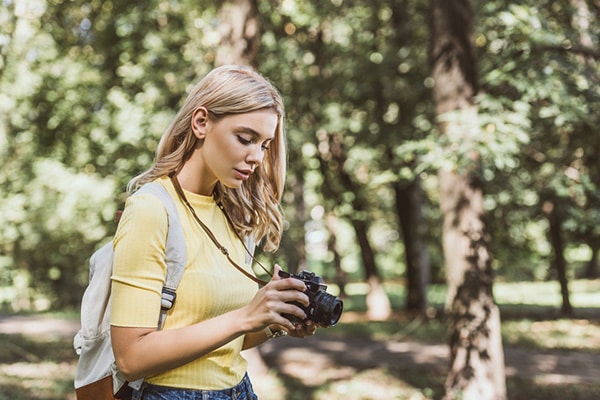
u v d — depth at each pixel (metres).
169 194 1.83
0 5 14.56
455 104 8.29
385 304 22.23
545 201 13.69
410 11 17.41
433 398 9.86
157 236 1.73
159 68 15.79
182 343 1.64
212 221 1.93
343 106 17.62
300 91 16.80
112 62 17.80
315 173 21.73
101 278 1.84
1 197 20.16
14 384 10.34
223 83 1.82
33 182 20.02
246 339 2.13
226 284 1.83
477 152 7.75
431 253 26.64
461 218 8.34
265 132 1.83
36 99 19.09
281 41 16.66
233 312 1.67
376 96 17.75
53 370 12.23
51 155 20.50
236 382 1.92
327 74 17.30
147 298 1.70
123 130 14.97
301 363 13.33
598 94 8.19
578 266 40.09
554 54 8.12
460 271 8.34
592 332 17.34
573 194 10.27
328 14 17.30
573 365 12.80
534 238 20.97
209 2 16.28
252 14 10.59
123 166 16.00
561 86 7.88
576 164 11.23
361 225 22.19
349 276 44.09
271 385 10.70
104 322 1.84
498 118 7.60
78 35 18.12
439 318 20.81
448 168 7.55
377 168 18.75
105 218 18.80
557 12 9.20
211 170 1.85
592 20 9.24
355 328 18.77
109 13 17.41
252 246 2.12
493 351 8.30
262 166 2.10
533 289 34.34
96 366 1.84
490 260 8.38
